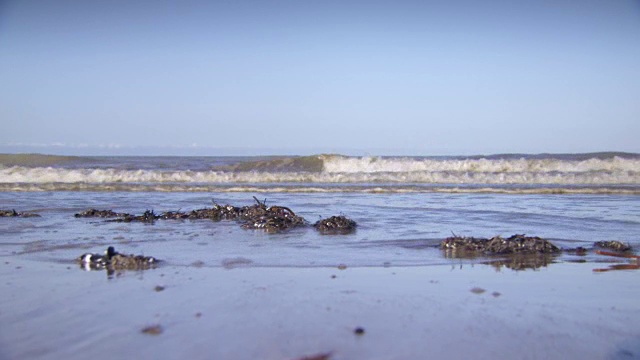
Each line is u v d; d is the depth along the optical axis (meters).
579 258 1.96
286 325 1.19
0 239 2.36
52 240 2.33
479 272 1.74
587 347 1.07
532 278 1.66
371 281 1.60
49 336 1.12
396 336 1.12
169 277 1.64
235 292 1.46
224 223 2.93
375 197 4.42
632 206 3.67
